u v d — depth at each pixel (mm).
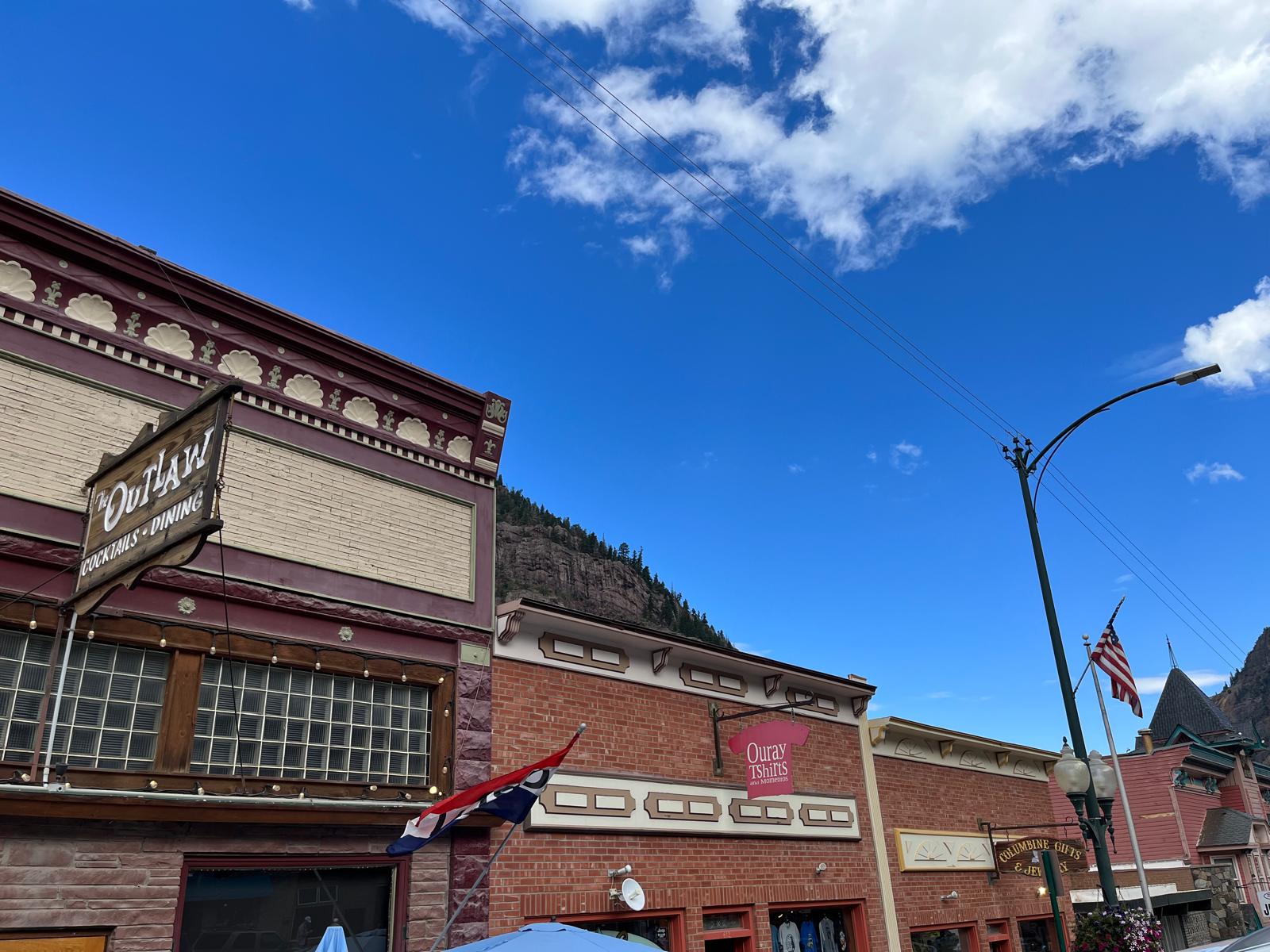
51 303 9781
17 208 9562
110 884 8539
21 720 8617
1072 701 13250
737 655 16359
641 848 13742
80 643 9188
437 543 12672
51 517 9117
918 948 18797
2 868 7988
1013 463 15141
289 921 9836
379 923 10570
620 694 14453
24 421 9234
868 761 19312
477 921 11250
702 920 14328
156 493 7930
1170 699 52062
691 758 15227
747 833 15562
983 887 21422
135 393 10125
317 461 11648
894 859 18938
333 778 10641
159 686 9586
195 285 10852
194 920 9148
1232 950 7188
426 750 11664
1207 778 44062
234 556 10430
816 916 16812
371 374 12469
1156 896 29047
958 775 22375
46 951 8094
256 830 9664
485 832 11750
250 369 11336
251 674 10328
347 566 11508
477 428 13570
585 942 7531
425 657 11969
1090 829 12859
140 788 8953
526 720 12906
